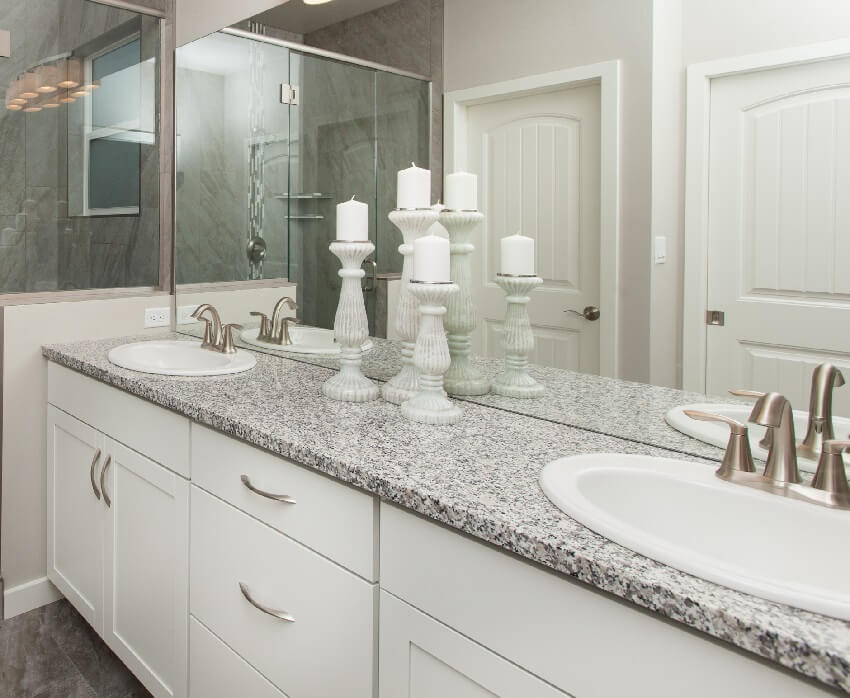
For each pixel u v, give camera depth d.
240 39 2.17
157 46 2.48
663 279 1.25
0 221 2.14
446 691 0.95
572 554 0.77
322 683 1.16
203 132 2.36
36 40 2.18
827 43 1.02
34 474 2.24
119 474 1.80
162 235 2.55
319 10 1.90
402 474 1.03
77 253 2.32
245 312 2.24
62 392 2.10
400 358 1.75
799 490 0.92
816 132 1.04
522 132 1.45
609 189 1.32
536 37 1.41
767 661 0.64
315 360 1.99
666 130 1.22
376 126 1.76
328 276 1.92
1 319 2.13
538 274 1.44
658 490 1.01
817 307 1.06
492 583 0.88
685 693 0.70
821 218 1.05
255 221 2.17
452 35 1.56
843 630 0.62
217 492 1.41
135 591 1.75
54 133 2.24
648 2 1.23
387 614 1.04
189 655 1.54
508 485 0.99
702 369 1.21
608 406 1.33
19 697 1.80
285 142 2.03
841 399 1.04
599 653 0.77
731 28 1.12
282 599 1.24
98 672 1.94
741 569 0.72
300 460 1.16
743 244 1.14
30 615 2.22
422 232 1.48
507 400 1.50
